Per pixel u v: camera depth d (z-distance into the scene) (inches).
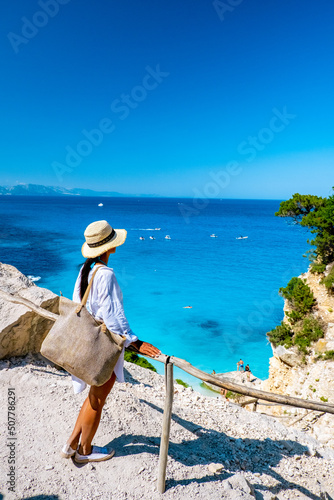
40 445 135.2
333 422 476.4
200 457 150.4
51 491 112.9
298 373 690.2
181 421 190.7
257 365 1192.2
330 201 748.6
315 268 732.0
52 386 181.3
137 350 114.0
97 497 112.6
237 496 121.0
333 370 617.9
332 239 691.4
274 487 150.1
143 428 159.0
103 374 108.1
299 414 544.4
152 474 125.1
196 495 118.3
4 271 244.4
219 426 202.4
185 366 109.1
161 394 236.1
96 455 128.0
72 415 155.9
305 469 173.5
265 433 208.4
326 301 705.0
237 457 166.6
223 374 1008.9
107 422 155.3
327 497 150.4
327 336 676.1
